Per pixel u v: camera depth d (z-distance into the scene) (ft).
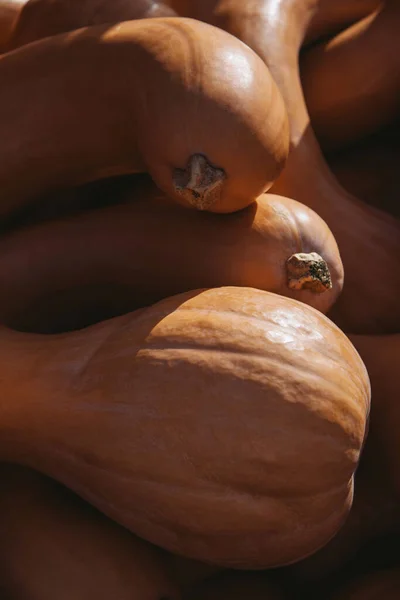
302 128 2.60
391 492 2.40
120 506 2.11
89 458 2.09
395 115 2.81
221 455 2.01
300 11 2.74
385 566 2.41
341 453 2.06
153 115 2.17
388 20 2.74
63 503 2.24
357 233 2.55
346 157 2.85
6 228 2.48
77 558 2.18
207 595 2.31
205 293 2.15
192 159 2.14
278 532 2.07
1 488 2.26
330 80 2.75
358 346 2.41
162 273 2.31
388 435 2.36
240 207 2.25
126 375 2.07
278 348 2.06
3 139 2.32
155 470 2.04
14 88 2.32
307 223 2.33
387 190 2.80
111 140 2.30
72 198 2.52
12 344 2.19
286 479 2.03
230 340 2.06
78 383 2.10
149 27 2.26
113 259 2.33
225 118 2.13
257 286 2.28
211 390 2.02
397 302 2.52
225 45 2.21
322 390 2.05
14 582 2.18
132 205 2.39
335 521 2.12
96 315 2.40
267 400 2.02
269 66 2.61
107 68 2.25
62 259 2.34
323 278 2.27
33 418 2.13
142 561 2.21
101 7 2.61
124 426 2.05
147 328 2.10
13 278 2.33
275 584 2.35
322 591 2.39
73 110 2.28
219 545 2.08
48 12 2.64
